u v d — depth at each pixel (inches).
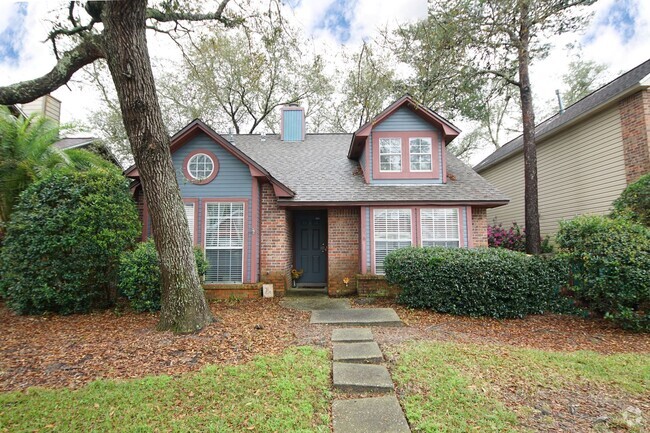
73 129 339.6
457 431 103.3
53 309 246.2
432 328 215.3
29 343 180.2
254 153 428.5
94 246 241.6
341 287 331.6
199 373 141.7
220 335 190.2
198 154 319.6
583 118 376.8
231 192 317.7
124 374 143.4
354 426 106.7
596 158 365.4
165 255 199.2
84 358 159.8
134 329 204.7
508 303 241.3
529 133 364.2
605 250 217.2
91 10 204.2
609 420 109.5
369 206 329.4
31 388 129.3
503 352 169.6
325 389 130.2
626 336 203.8
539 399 123.2
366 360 157.6
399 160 356.2
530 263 247.1
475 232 334.6
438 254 260.1
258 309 264.4
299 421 108.3
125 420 108.6
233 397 122.7
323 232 380.2
